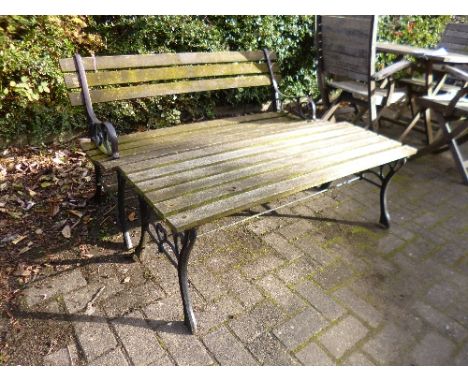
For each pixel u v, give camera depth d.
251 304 2.05
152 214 2.74
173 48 3.76
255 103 4.56
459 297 2.14
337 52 3.74
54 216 2.68
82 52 3.47
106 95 2.53
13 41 3.13
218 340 1.84
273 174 1.96
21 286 2.10
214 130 2.72
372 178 3.42
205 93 4.07
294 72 4.56
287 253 2.44
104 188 2.93
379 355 1.79
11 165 3.16
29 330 1.86
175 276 2.22
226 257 2.38
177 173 1.95
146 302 2.04
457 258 2.45
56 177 3.09
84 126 3.60
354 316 2.00
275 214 2.85
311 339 1.86
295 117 3.04
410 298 2.12
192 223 1.54
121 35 3.59
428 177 3.51
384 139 2.49
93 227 2.60
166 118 3.94
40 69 3.15
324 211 2.91
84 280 2.16
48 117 3.37
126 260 2.33
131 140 2.49
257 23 4.02
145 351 1.78
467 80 3.35
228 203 1.68
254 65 3.13
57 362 1.71
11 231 2.51
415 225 2.78
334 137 2.52
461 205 3.07
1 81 3.04
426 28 5.30
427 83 3.87
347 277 2.26
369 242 2.57
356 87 3.89
